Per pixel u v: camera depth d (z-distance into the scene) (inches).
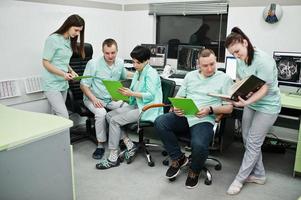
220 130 106.2
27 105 126.6
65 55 114.0
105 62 123.0
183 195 91.6
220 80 96.7
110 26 166.9
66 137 65.4
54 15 133.4
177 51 158.9
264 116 88.9
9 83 118.3
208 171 100.2
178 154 99.7
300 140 100.0
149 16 166.7
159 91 109.9
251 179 99.4
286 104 101.7
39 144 59.4
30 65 126.1
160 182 99.4
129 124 109.8
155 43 170.4
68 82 122.5
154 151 124.3
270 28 131.1
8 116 70.1
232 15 140.3
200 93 98.9
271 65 83.3
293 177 104.3
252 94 84.0
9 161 54.5
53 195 64.9
